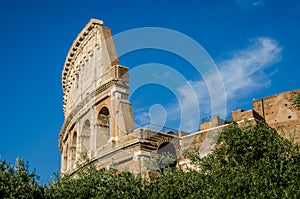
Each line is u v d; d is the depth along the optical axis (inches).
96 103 2699.3
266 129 1614.2
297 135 2293.3
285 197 1352.1
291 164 1464.1
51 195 1726.1
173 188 1621.6
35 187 1664.6
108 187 1721.2
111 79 2583.7
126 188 1713.8
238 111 2315.5
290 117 2335.1
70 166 2881.4
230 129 1658.5
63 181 1828.2
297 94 2015.3
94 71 2839.6
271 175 1428.4
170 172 1712.6
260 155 1555.1
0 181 1600.6
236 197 1428.4
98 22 2957.7
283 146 1562.5
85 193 1728.6
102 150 2503.7
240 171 1482.5
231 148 1617.9
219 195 1462.8
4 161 1685.5
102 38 2839.6
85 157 2329.0
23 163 1708.9
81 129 2802.7
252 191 1412.4
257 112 2425.0
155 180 1765.5
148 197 1705.2
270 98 2416.3
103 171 1919.3
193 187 1606.8
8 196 1553.9
